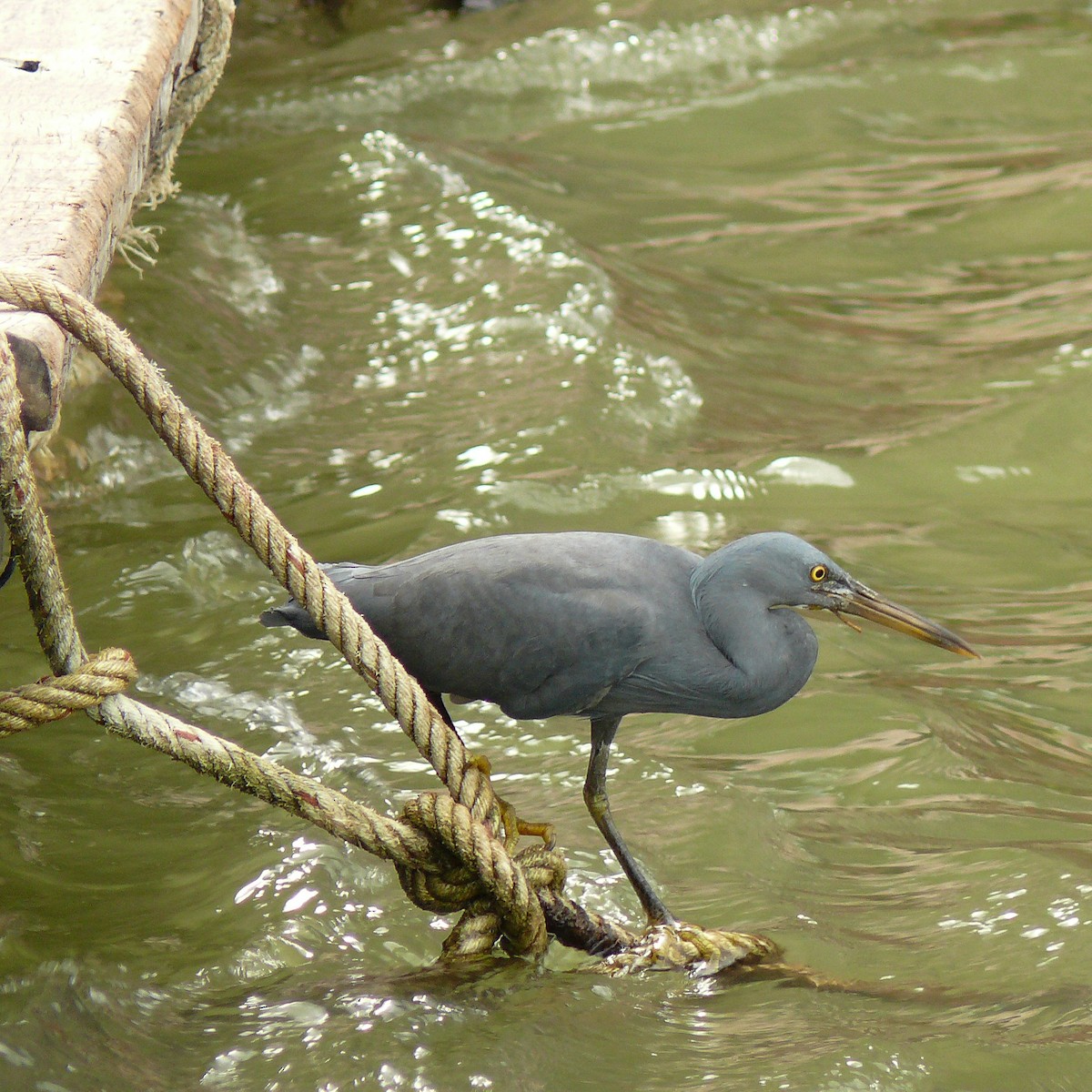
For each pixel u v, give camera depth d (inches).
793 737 385.1
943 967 281.4
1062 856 323.0
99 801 344.8
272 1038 249.8
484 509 490.3
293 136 851.4
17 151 300.8
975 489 530.3
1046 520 510.9
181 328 613.0
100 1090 237.3
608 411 568.4
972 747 378.9
